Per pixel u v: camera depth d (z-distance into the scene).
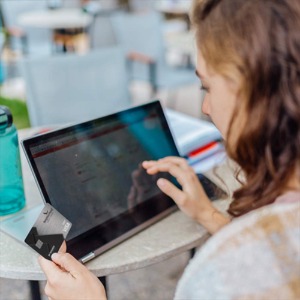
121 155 1.02
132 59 3.39
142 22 3.49
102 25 3.71
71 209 0.90
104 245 0.90
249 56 0.53
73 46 4.68
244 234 0.54
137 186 1.02
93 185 0.95
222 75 0.56
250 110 0.55
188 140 1.29
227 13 0.55
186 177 1.01
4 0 4.38
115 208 0.97
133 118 1.08
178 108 4.02
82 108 2.01
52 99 1.94
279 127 0.54
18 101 3.66
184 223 1.00
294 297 0.53
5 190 1.00
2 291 1.56
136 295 1.58
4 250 0.89
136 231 0.95
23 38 4.05
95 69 2.00
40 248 0.79
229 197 1.08
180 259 1.74
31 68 1.88
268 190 0.58
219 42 0.55
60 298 0.75
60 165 0.91
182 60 4.36
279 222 0.54
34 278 0.84
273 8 0.53
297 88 0.53
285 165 0.56
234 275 0.53
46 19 4.16
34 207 1.04
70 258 0.78
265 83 0.53
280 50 0.52
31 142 0.87
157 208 1.03
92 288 0.75
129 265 0.87
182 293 0.56
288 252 0.54
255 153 0.57
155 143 1.11
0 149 0.98
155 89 3.48
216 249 0.54
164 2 5.16
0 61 3.87
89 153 0.96
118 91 2.07
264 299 0.53
